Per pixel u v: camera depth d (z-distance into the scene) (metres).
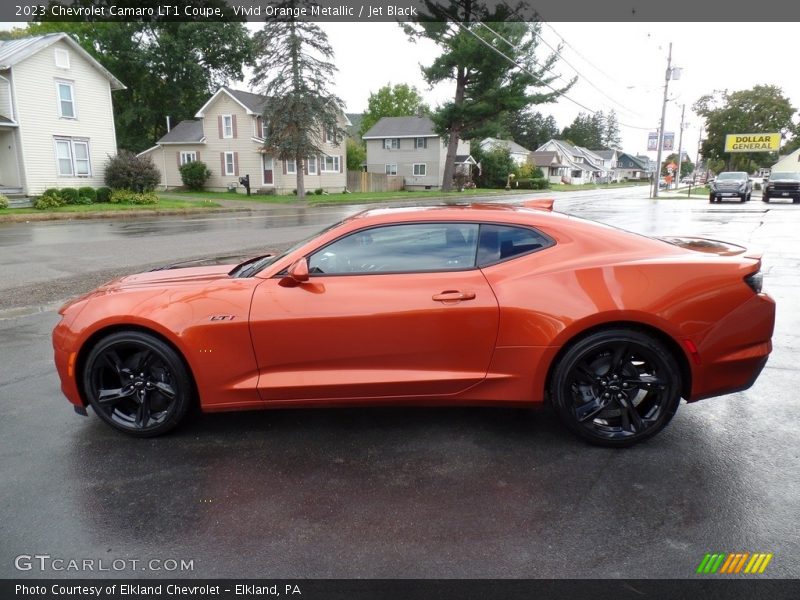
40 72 26.22
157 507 2.96
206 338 3.49
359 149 59.28
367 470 3.32
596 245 3.52
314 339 3.47
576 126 142.88
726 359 3.39
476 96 40.69
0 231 17.56
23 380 4.75
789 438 3.65
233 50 55.12
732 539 2.65
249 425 3.93
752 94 60.44
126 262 10.88
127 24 51.00
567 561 2.51
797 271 8.95
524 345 3.42
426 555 2.56
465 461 3.41
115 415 3.74
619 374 3.47
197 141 40.88
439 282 3.47
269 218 22.86
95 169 29.25
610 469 3.29
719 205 28.66
